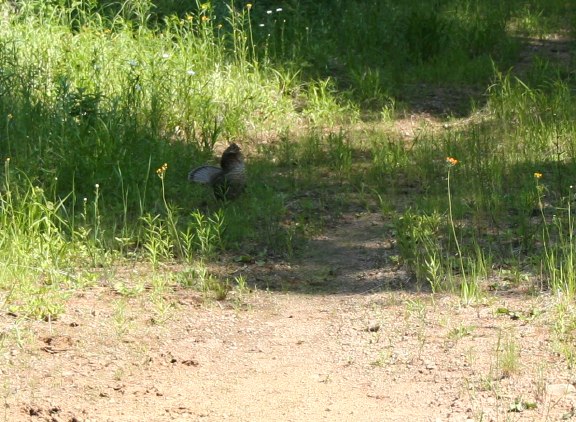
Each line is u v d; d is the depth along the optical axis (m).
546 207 12.08
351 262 10.84
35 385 7.66
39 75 15.44
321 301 9.83
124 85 15.52
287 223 12.00
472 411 7.24
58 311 8.98
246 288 10.09
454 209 11.86
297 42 19.22
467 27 21.53
